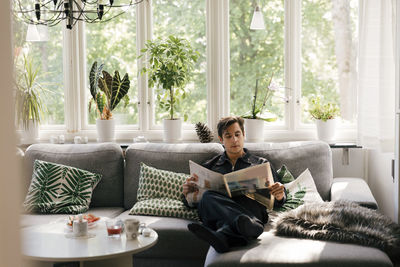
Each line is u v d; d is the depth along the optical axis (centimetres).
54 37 405
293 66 387
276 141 389
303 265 218
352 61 384
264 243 246
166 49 383
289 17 384
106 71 403
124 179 346
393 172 304
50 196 325
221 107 394
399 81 270
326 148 337
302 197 304
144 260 293
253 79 394
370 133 326
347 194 299
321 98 389
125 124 410
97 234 246
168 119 382
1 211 30
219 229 249
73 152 350
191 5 396
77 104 408
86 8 403
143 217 307
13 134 31
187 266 289
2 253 30
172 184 322
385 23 300
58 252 217
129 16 403
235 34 393
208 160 332
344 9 382
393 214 307
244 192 270
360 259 219
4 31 30
